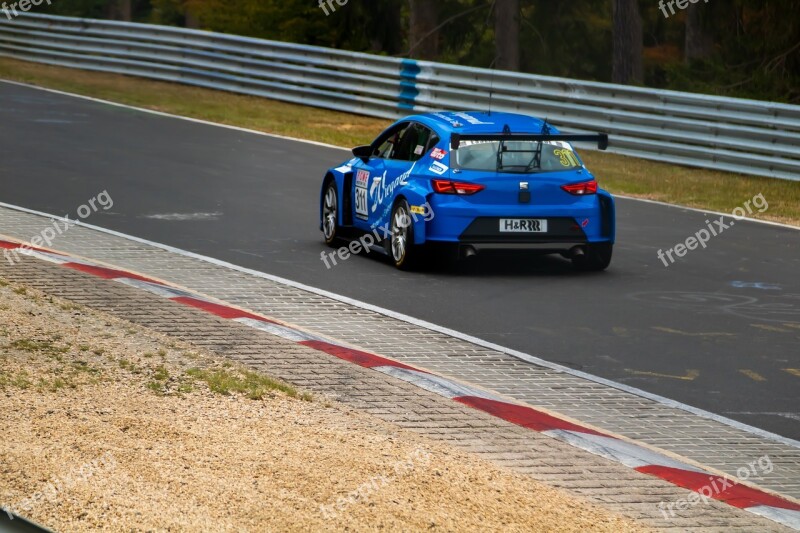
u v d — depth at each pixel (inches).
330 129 3243.1
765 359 1309.1
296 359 1141.7
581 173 1678.2
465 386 1125.7
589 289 1611.7
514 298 1539.1
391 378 1106.1
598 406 1121.4
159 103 3531.0
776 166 2664.9
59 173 2327.8
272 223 1979.6
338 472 806.5
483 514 754.8
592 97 3002.0
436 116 1759.4
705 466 962.7
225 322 1266.0
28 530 446.6
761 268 1803.6
